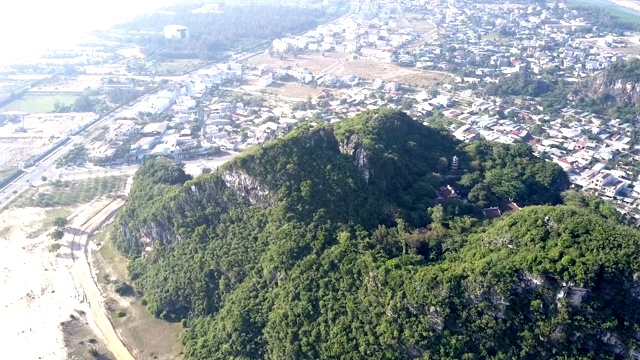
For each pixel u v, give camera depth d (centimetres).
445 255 16725
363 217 19050
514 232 15600
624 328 13212
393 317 15062
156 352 19500
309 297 17000
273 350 17038
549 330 13625
